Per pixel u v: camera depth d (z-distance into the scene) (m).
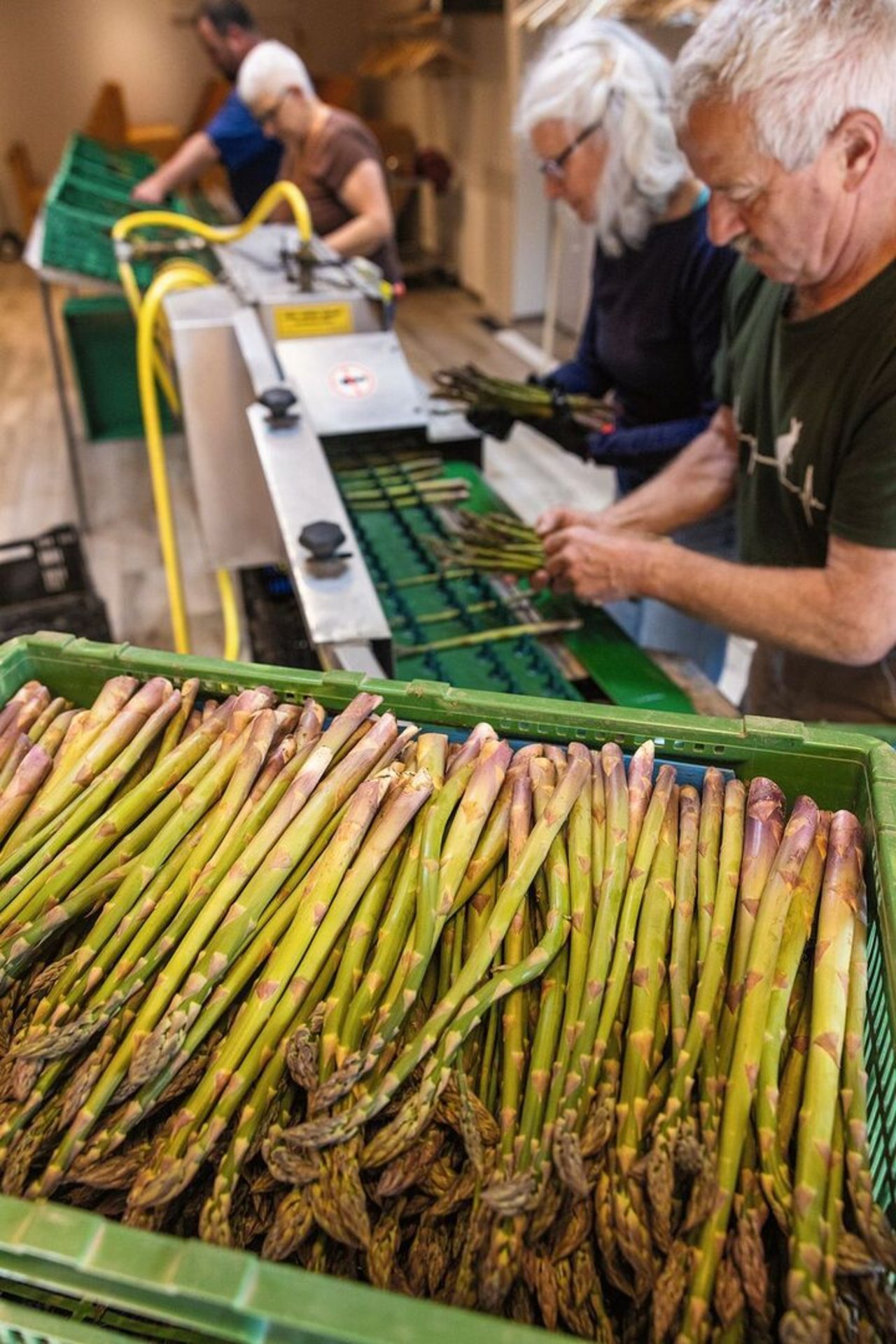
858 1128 0.59
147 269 3.43
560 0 4.35
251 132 4.07
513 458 4.66
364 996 0.67
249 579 2.66
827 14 1.01
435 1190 0.61
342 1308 0.46
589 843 0.75
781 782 0.83
